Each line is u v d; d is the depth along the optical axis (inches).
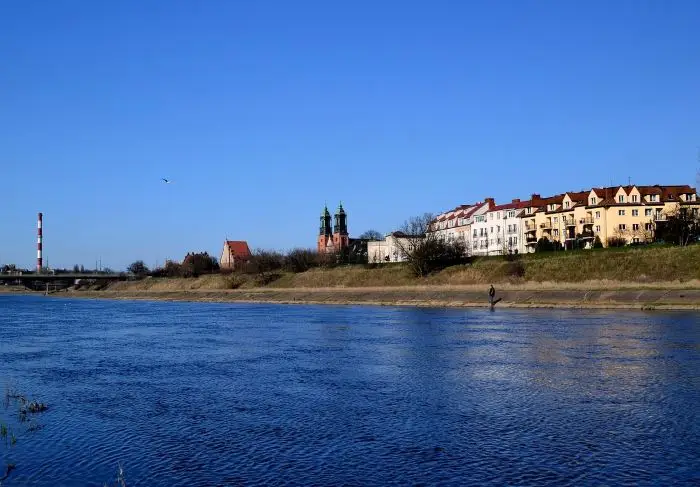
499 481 776.9
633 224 5782.5
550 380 1395.2
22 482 802.8
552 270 4338.1
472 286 4490.7
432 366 1624.0
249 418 1104.2
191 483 788.0
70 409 1200.2
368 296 4955.7
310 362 1748.3
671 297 3255.4
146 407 1206.9
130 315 4158.5
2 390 1408.7
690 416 1062.4
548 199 6766.7
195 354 1987.0
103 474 827.4
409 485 768.3
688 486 753.6
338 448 917.8
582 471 807.1
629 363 1592.0
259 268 7652.6
